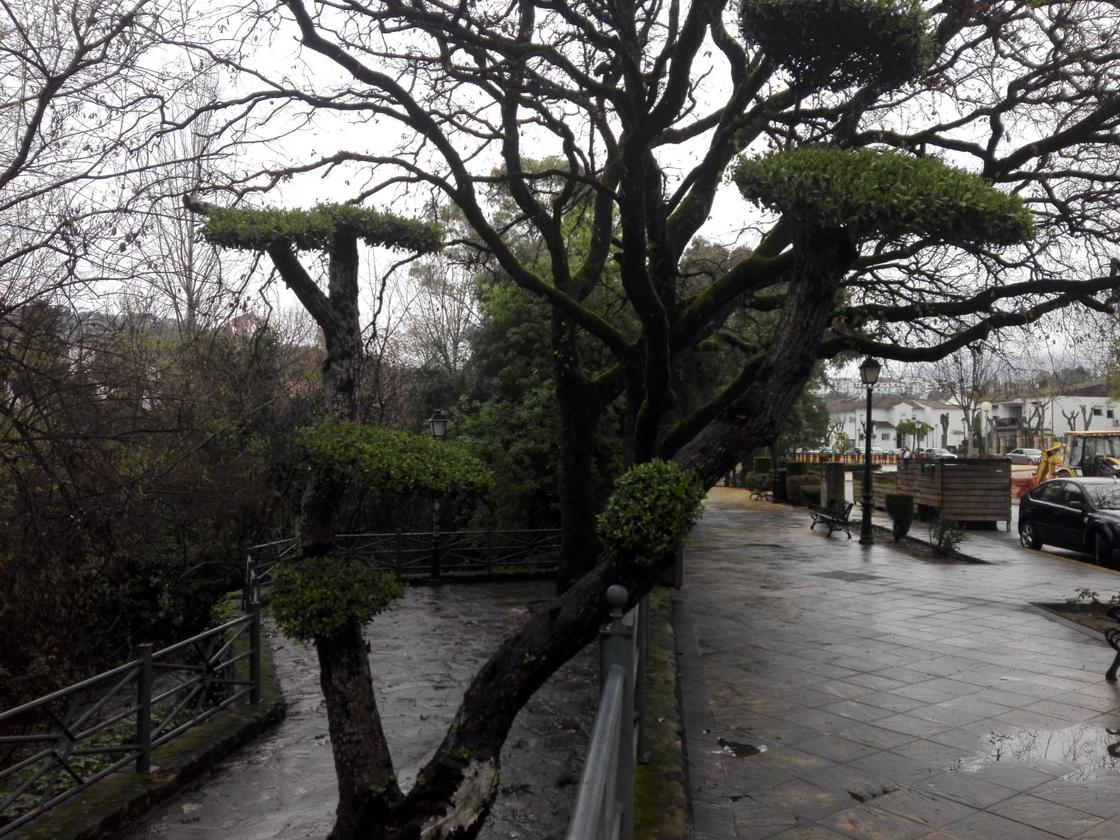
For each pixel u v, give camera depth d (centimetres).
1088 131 938
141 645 624
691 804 527
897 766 588
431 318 2831
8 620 868
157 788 588
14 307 711
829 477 2591
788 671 836
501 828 529
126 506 895
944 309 891
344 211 481
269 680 873
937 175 398
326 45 720
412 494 429
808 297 432
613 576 409
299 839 532
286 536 1592
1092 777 564
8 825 513
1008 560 1639
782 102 945
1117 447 3731
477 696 398
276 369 1464
